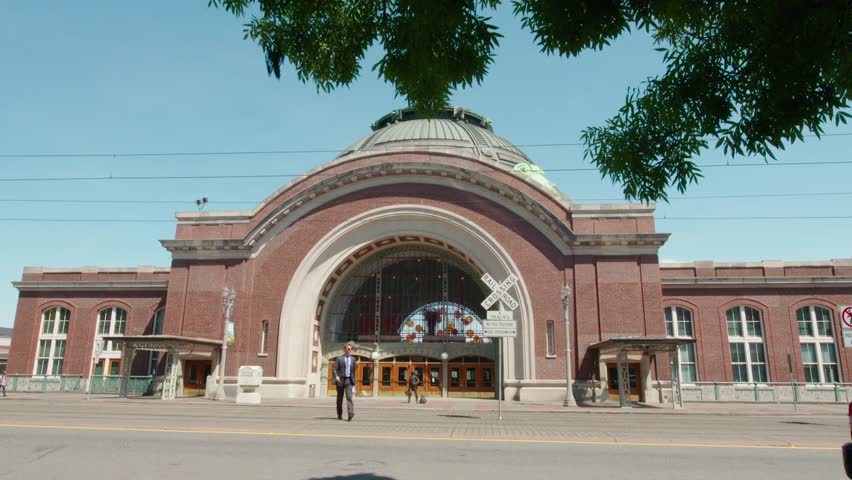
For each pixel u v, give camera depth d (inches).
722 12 231.9
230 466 319.6
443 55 231.6
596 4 214.2
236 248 1387.8
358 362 1455.5
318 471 307.4
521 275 1310.3
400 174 1398.9
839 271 1477.6
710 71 239.6
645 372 1238.9
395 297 1483.8
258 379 1046.4
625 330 1253.1
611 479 296.7
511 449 391.2
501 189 1346.0
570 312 1278.3
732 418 808.9
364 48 249.1
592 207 1328.7
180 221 1435.8
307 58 252.1
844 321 712.4
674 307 1494.8
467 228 1352.1
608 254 1298.0
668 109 248.1
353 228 1386.6
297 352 1342.3
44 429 464.4
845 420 794.2
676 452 386.3
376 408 910.4
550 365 1253.7
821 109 218.8
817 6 195.0
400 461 338.6
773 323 1453.0
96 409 736.3
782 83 215.6
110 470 308.2
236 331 1342.3
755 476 309.1
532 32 230.7
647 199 269.6
